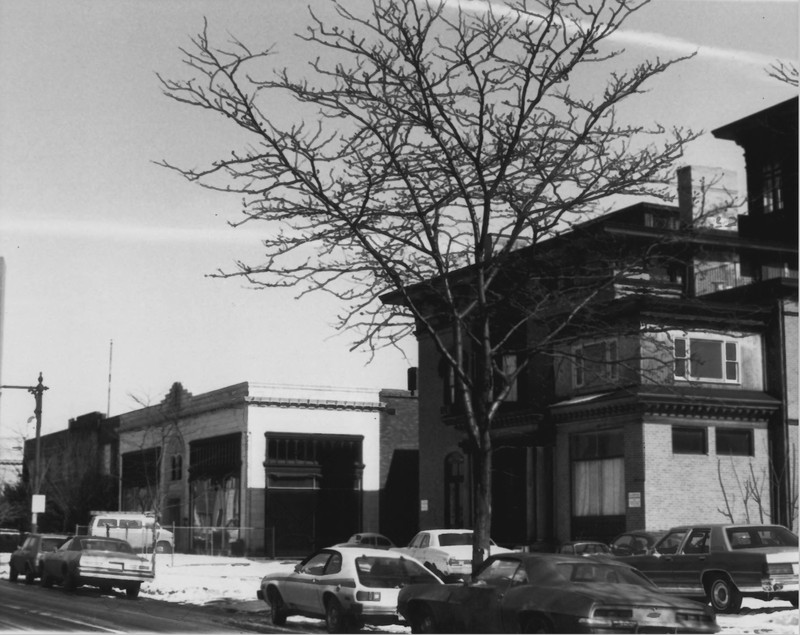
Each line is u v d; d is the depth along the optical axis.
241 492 55.25
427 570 19.53
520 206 18.64
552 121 17.67
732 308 35.62
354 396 58.06
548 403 38.88
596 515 36.91
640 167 17.47
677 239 20.59
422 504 45.97
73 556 29.16
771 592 21.05
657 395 34.44
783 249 39.62
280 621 20.89
